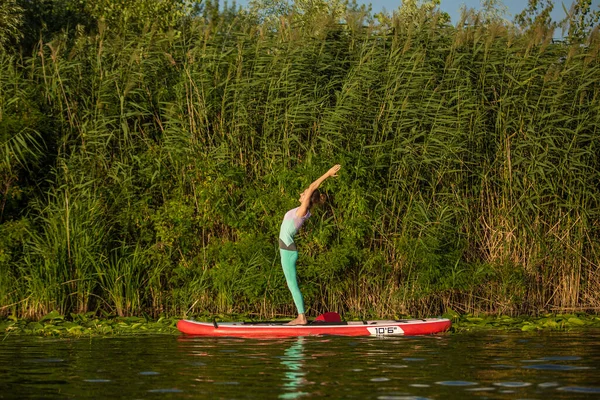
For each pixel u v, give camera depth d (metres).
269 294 13.31
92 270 13.33
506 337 10.51
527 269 14.02
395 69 14.40
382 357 8.51
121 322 12.27
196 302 13.51
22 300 12.89
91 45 15.29
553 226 14.30
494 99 14.81
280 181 13.60
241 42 14.72
